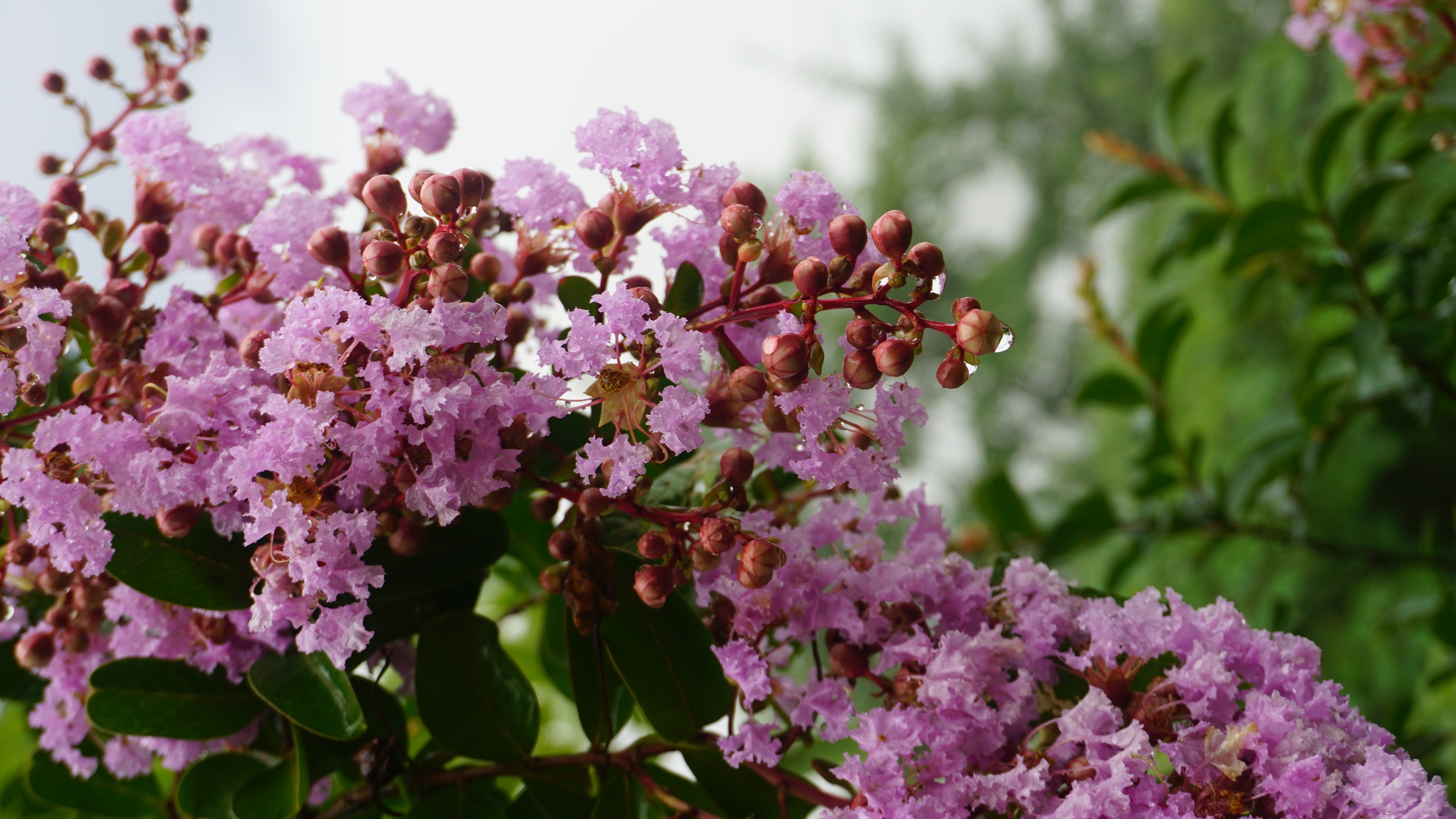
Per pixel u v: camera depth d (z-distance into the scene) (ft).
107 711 1.84
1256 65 8.78
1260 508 3.45
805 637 1.81
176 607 1.85
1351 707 1.76
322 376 1.68
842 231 1.71
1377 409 2.88
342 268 1.74
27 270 1.75
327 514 1.71
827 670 1.94
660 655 1.84
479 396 1.70
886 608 1.81
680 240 1.82
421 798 1.89
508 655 1.89
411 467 1.70
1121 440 10.23
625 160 1.76
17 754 2.27
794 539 1.80
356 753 1.91
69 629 1.87
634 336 1.70
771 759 1.76
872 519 1.87
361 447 1.68
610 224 1.78
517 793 1.94
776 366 1.69
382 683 2.15
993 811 1.74
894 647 1.79
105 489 1.72
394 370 1.67
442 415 1.69
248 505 1.75
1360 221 2.72
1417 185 6.22
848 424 1.73
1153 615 1.79
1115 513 3.23
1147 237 10.32
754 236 1.73
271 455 1.67
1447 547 7.88
